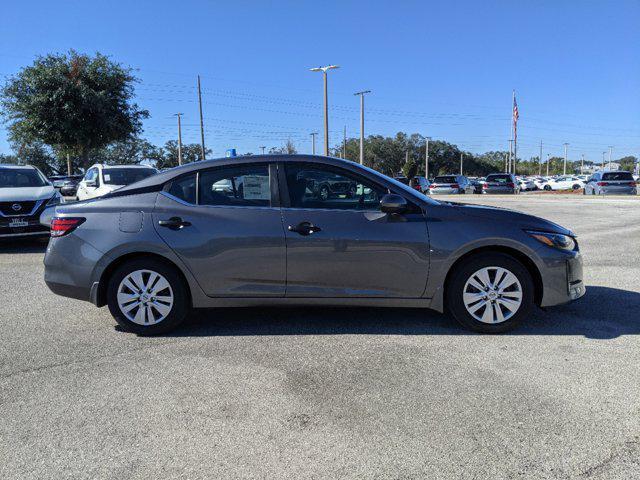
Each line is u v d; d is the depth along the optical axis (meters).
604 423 2.96
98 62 24.00
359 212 4.43
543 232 4.43
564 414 3.06
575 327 4.66
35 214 9.41
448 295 4.50
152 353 4.13
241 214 4.43
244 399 3.31
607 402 3.21
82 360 3.99
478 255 4.42
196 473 2.54
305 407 3.20
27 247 10.16
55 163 72.25
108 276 4.56
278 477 2.50
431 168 100.69
